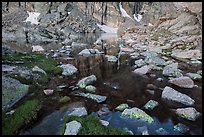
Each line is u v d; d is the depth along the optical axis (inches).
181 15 2241.6
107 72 1056.2
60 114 592.4
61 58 1387.8
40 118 568.4
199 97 736.3
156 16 5703.7
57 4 5039.4
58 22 4367.6
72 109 626.2
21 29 3240.7
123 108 635.5
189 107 657.0
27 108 590.9
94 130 482.3
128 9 6505.9
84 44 2245.3
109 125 530.9
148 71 1047.0
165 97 725.3
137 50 1764.3
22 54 1350.9
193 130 527.5
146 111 630.5
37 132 496.4
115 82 896.9
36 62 1146.7
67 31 4072.3
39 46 1989.4
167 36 1982.0
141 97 737.0
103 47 2028.8
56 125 531.5
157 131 519.2
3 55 1207.6
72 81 893.8
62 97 709.9
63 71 1013.2
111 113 610.5
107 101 700.0
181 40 1680.6
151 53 1528.1
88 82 871.1
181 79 855.1
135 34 2790.4
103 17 6063.0
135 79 939.3
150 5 6417.3
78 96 729.0
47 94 736.3
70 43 2438.5
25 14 4522.6
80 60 1343.5
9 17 4234.7
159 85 857.5
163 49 1611.7
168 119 582.2
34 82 840.9
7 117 546.0
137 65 1198.3
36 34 3093.0
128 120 569.0
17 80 807.1
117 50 1808.6
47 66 1083.3
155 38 2071.9
